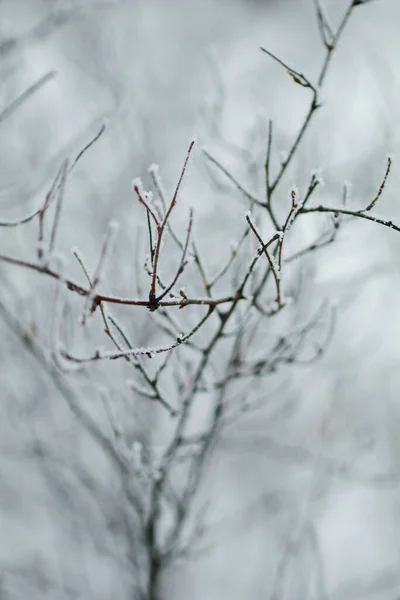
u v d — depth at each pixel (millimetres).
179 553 3250
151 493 3033
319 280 3967
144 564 3818
